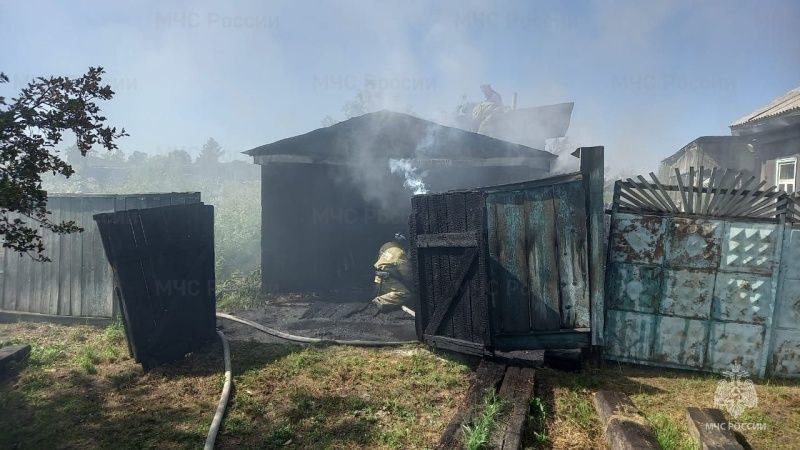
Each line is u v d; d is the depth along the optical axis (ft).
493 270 17.15
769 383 15.62
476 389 14.10
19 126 11.88
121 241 15.90
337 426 12.75
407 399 14.40
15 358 16.76
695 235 16.39
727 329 16.29
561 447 11.79
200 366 17.13
